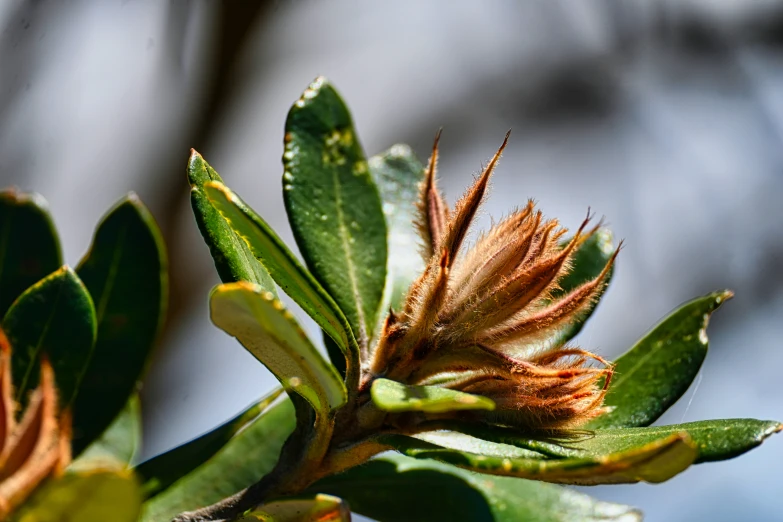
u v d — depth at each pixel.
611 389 0.44
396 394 0.40
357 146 0.44
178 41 0.64
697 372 0.44
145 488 0.44
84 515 0.37
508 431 0.42
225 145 0.74
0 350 0.40
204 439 0.45
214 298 0.40
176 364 0.68
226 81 0.65
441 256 0.42
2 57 0.59
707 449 0.41
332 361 0.44
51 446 0.39
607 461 0.39
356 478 0.45
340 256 0.44
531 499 0.45
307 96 0.45
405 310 0.42
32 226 0.45
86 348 0.43
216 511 0.42
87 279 0.45
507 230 0.43
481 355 0.42
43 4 0.61
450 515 0.44
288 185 0.44
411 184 0.47
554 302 0.43
